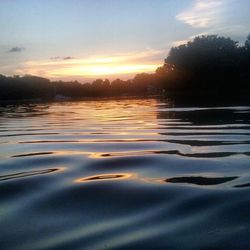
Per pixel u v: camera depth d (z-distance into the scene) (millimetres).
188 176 3395
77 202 2791
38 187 3178
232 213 2492
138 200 2791
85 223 2422
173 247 2082
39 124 8859
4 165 4102
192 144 5152
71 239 2209
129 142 5473
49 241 2199
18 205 2768
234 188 2992
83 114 11961
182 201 2732
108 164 3975
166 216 2480
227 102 15555
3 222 2480
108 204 2730
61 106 18250
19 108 17438
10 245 2178
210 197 2793
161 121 8680
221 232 2230
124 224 2383
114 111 12938
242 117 8961
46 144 5543
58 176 3514
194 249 2057
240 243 2105
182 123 8055
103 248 2096
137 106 15523
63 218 2512
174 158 4184
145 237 2201
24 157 4535
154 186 3102
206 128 7000
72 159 4309
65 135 6559
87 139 5934
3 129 7996
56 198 2885
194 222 2375
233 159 4051
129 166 3855
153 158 4207
